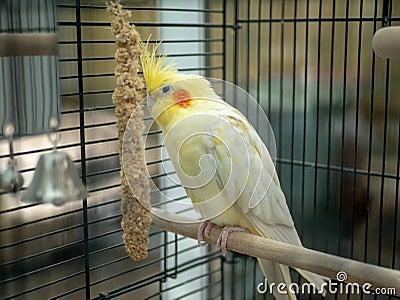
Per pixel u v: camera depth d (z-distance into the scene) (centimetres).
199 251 205
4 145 136
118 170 161
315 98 222
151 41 171
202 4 211
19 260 151
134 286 175
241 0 218
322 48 218
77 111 144
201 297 206
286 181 222
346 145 215
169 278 193
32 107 117
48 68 118
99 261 172
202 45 217
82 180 140
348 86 214
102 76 157
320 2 172
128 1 160
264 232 142
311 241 217
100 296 165
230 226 143
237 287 209
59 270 165
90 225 168
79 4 138
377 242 205
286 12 223
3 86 114
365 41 208
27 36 114
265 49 229
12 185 118
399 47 95
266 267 153
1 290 159
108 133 169
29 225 161
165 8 179
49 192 112
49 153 115
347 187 212
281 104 204
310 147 223
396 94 205
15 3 115
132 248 135
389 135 207
